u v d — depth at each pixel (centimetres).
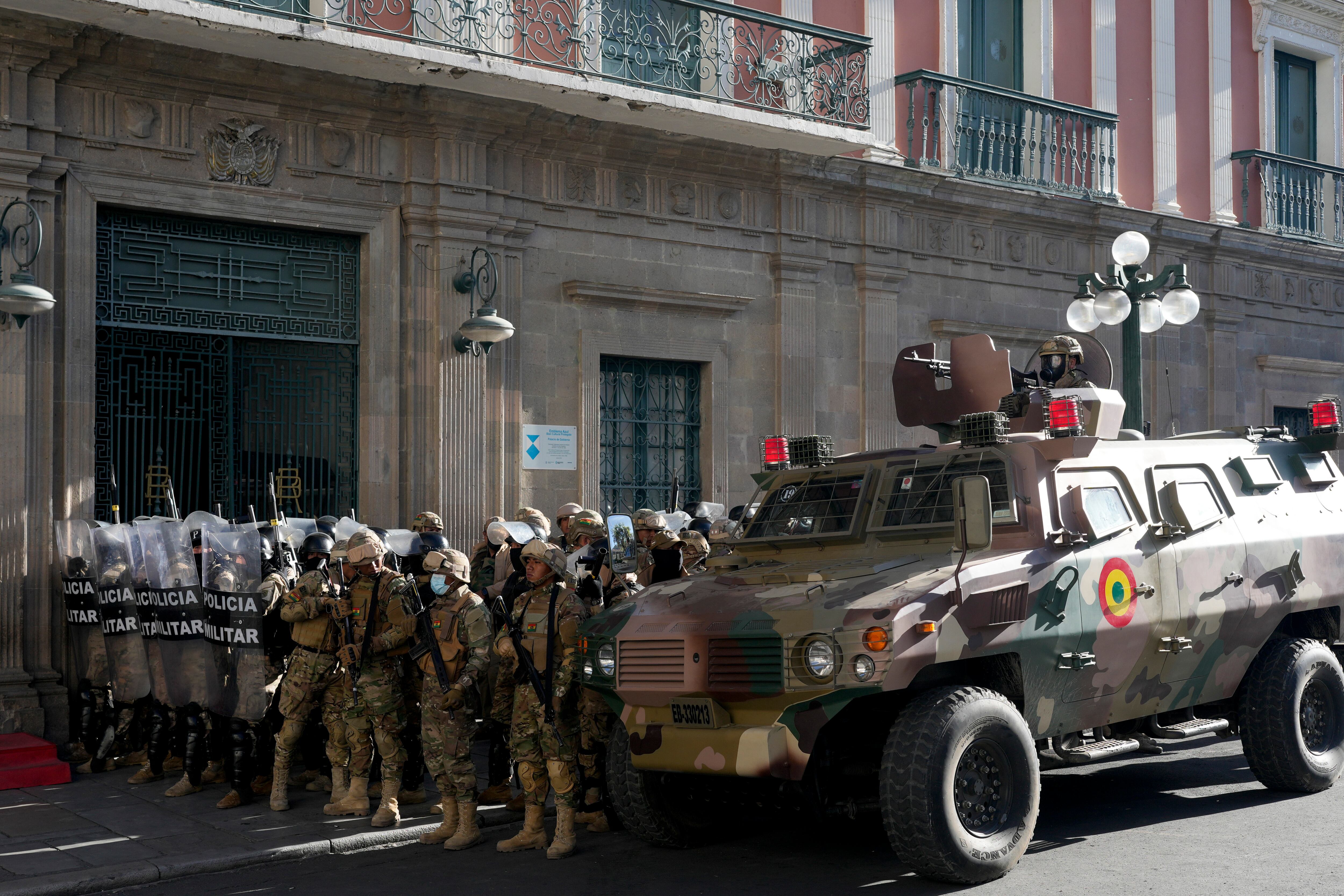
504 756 882
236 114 1186
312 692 848
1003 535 747
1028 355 1777
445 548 963
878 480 820
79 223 1100
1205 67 1981
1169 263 1905
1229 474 880
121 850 754
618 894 675
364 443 1264
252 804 880
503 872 725
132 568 954
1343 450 1016
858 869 716
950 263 1692
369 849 786
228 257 1203
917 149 1667
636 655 713
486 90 1271
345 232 1259
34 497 1063
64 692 1050
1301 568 875
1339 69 2156
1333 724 875
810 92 1512
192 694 902
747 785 723
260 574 876
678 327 1468
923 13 1694
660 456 1478
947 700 666
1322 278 2119
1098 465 790
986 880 664
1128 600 761
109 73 1113
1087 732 802
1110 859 707
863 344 1603
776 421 1538
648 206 1447
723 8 1409
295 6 1254
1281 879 657
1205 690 829
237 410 1211
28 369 1062
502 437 1327
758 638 671
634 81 1351
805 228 1555
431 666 783
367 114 1252
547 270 1378
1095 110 1795
